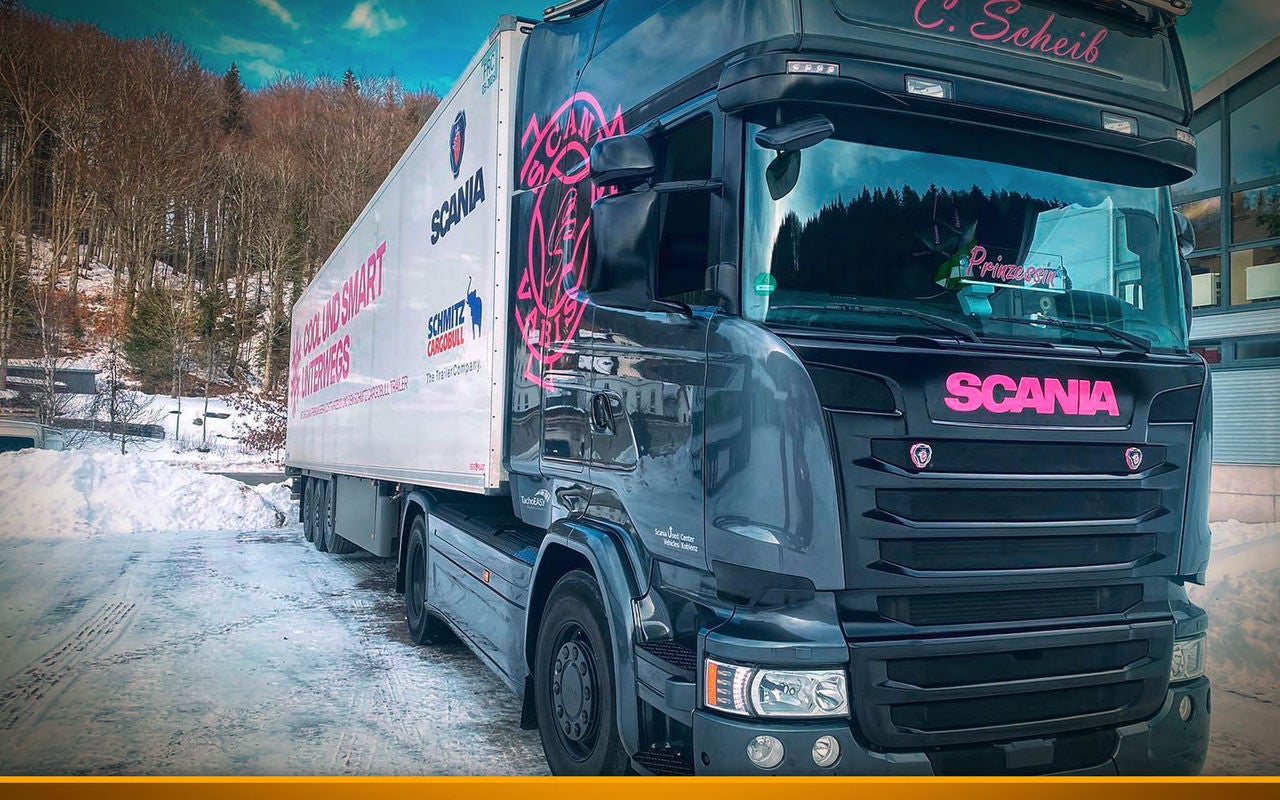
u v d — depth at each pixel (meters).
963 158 3.27
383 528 8.18
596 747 3.52
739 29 3.14
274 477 25.39
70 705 5.16
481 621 5.09
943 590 2.85
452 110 5.86
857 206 3.10
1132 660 3.13
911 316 3.03
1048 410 3.00
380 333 7.90
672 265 3.29
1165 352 3.45
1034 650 2.95
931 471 2.82
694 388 3.10
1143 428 3.17
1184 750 3.19
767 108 3.03
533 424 4.46
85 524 13.40
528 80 4.79
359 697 5.36
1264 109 10.51
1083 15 3.50
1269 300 10.35
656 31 3.60
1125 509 3.13
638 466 3.41
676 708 2.92
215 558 11.09
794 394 2.72
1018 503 2.95
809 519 2.68
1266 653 5.85
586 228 3.96
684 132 3.35
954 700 2.83
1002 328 3.19
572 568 4.06
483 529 5.29
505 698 5.36
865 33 3.13
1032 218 3.31
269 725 4.83
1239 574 7.17
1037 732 2.94
